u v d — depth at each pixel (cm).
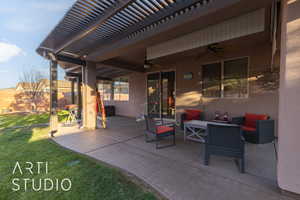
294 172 159
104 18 264
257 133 335
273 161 253
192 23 254
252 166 236
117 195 171
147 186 188
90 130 507
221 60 473
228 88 464
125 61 626
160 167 238
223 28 296
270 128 349
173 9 239
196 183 193
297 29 153
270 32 317
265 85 396
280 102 168
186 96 570
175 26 266
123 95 883
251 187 183
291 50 157
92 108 529
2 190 184
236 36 282
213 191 176
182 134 449
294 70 156
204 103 519
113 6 243
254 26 262
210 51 452
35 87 1225
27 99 1240
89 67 511
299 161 156
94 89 529
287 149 162
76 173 221
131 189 182
